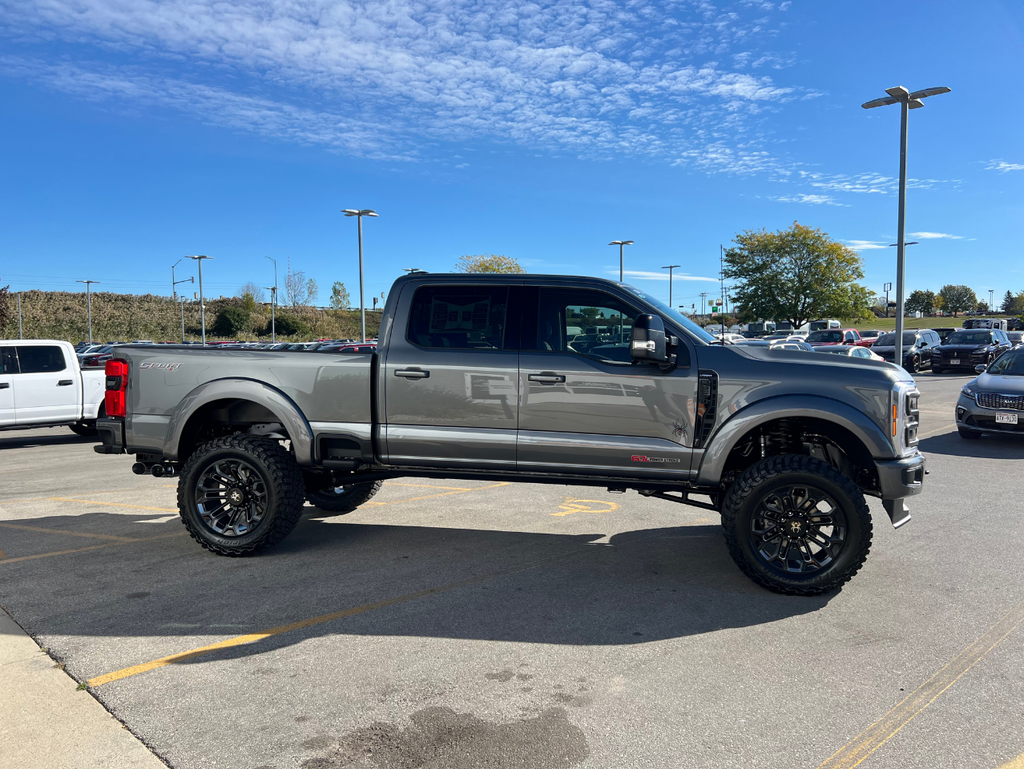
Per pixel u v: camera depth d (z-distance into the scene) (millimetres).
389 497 7297
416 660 3457
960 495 7332
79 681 3219
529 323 4871
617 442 4660
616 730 2836
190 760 2605
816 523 4398
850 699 3098
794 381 4473
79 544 5480
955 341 27531
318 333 72438
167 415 5258
